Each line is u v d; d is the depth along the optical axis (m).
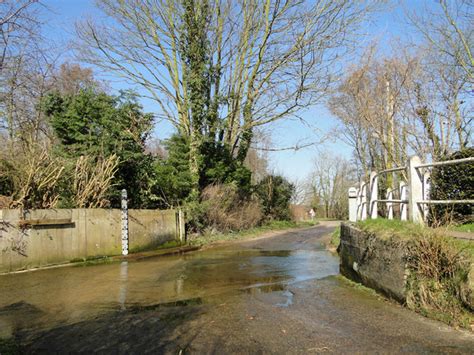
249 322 5.77
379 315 5.93
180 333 5.35
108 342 5.07
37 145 12.18
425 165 6.99
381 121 19.06
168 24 21.12
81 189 12.88
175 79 22.11
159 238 15.38
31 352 4.80
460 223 7.63
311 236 21.69
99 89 23.25
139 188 16.48
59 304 7.01
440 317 5.43
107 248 12.95
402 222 7.59
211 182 21.77
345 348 4.68
